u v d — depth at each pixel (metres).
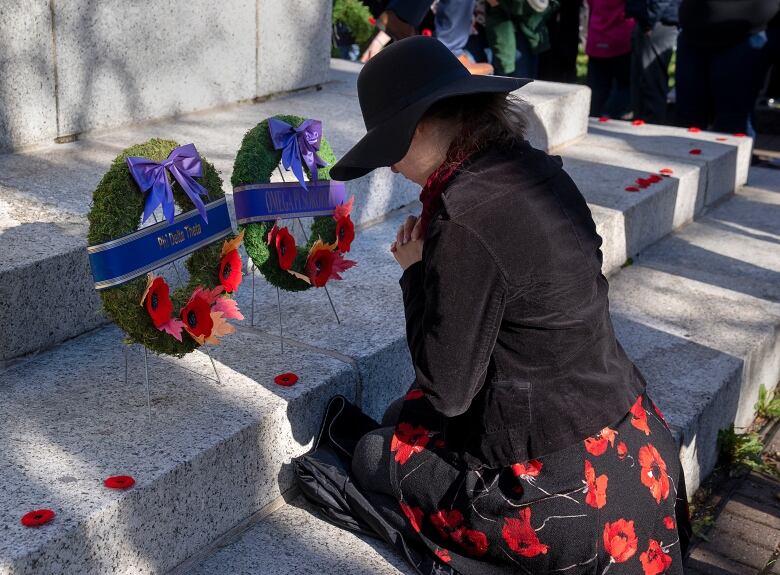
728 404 3.71
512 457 2.19
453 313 2.01
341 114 5.02
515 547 2.22
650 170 5.43
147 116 4.52
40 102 3.97
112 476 2.24
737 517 3.37
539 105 5.49
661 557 2.26
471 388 2.07
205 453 2.38
